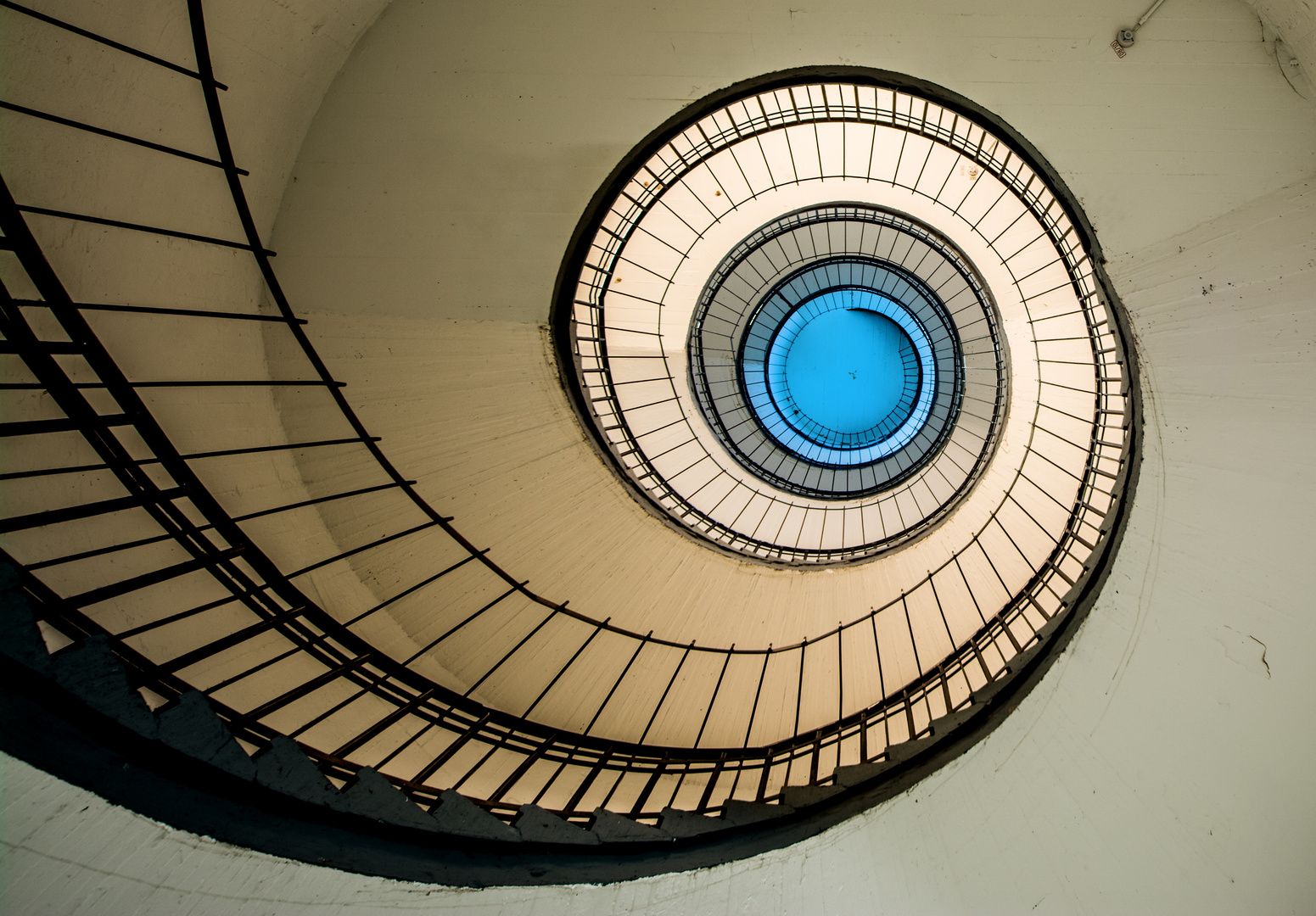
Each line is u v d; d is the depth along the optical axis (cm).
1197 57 357
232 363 361
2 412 229
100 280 269
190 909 139
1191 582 267
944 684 379
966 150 461
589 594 513
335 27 391
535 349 475
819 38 422
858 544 776
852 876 242
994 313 702
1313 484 235
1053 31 388
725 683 535
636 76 436
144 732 150
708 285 770
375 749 348
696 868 243
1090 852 228
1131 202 371
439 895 188
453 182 439
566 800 411
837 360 985
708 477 777
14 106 189
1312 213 288
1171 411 315
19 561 229
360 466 428
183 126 306
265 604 285
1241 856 209
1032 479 577
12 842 121
